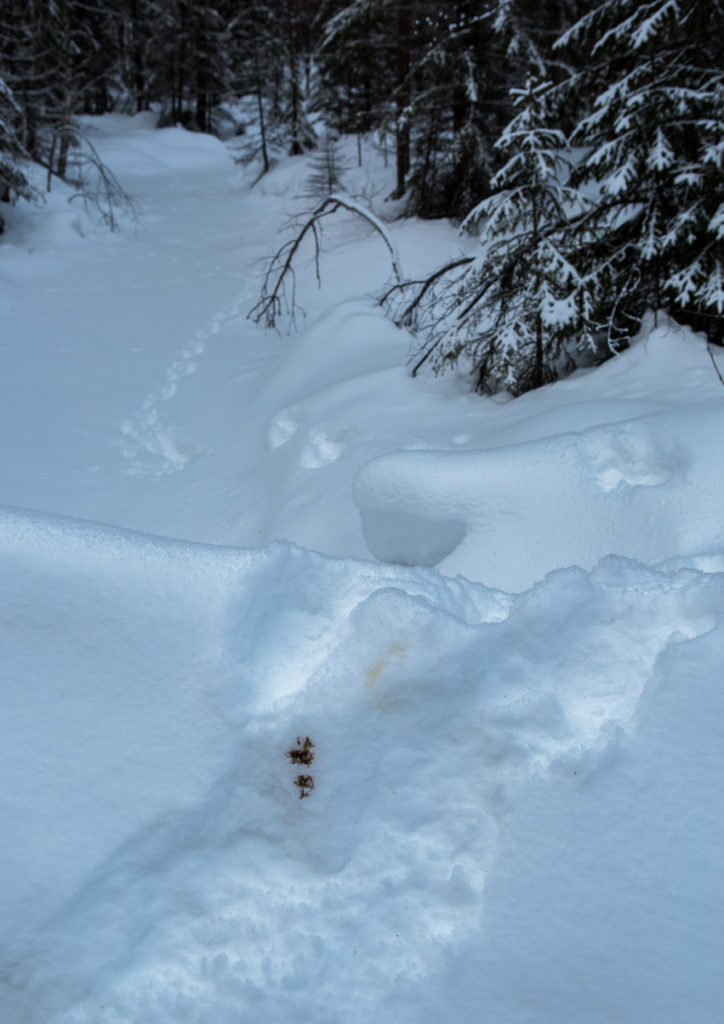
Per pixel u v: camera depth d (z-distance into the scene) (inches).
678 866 69.7
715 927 64.5
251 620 103.3
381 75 844.0
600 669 93.4
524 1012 59.9
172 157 1215.6
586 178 318.0
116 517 307.9
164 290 610.9
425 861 73.0
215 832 75.2
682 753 81.0
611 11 328.8
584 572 107.7
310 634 103.0
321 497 257.0
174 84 1370.6
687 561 132.5
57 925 66.2
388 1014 61.6
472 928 67.2
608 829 73.9
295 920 68.7
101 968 63.7
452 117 633.0
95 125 1339.8
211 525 300.8
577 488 166.7
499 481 175.5
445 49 605.3
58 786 78.3
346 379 344.5
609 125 311.1
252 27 1280.8
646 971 61.8
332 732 88.4
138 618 101.1
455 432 259.3
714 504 147.5
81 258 696.4
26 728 83.6
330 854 73.8
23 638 94.7
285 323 529.3
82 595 103.4
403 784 80.4
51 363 461.4
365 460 261.0
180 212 902.4
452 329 318.7
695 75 289.6
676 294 283.3
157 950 65.1
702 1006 58.7
